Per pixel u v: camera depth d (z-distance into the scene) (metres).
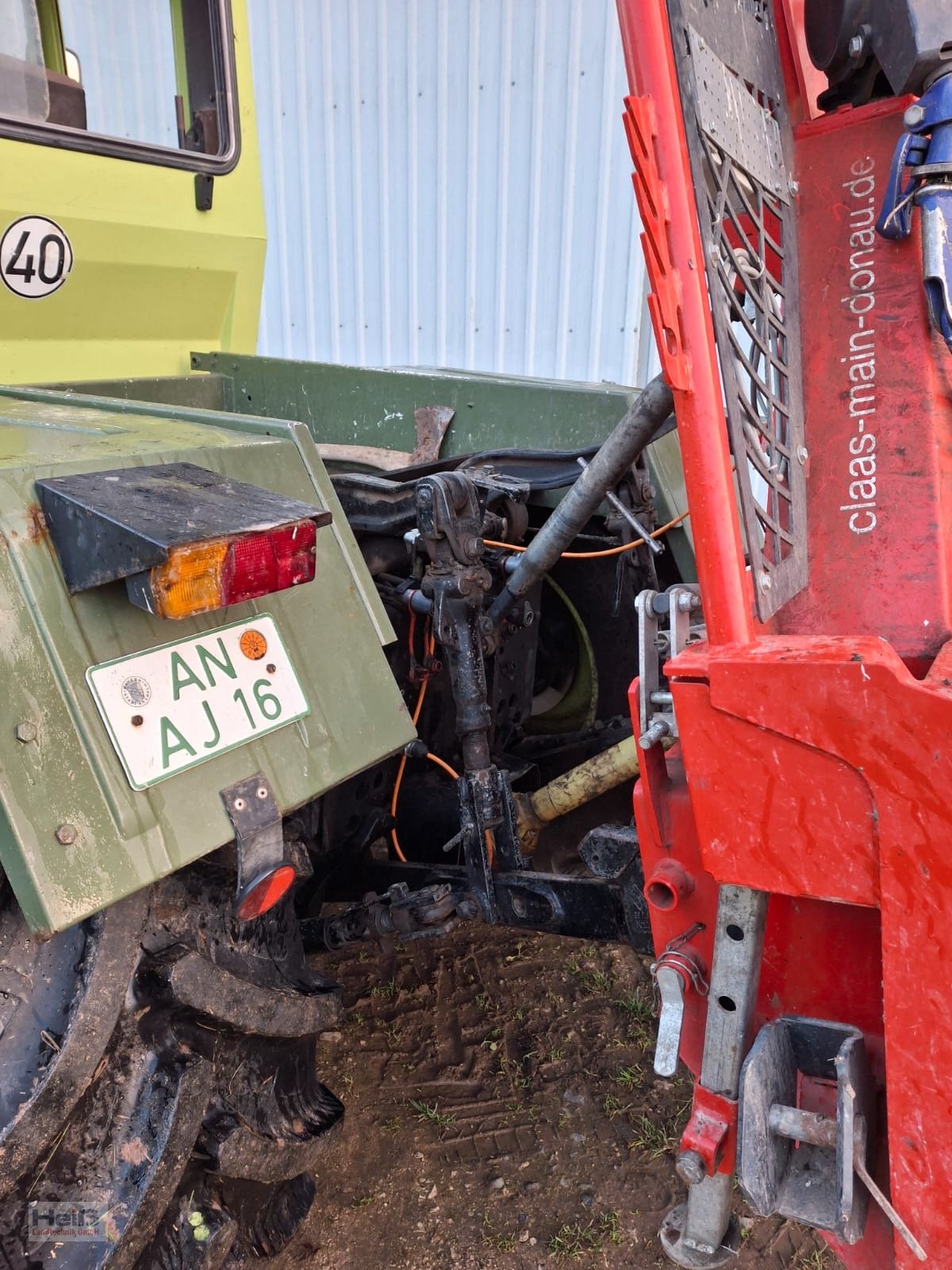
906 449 1.21
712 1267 1.19
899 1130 0.98
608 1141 1.89
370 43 4.72
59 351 1.99
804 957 1.11
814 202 1.31
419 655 1.87
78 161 1.85
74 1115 1.03
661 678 1.22
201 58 2.11
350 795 1.80
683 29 1.00
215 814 1.04
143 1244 1.05
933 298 1.17
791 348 1.25
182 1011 1.10
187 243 2.13
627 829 1.46
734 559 1.03
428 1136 1.90
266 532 0.99
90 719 0.96
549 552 1.67
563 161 4.38
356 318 5.26
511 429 2.21
